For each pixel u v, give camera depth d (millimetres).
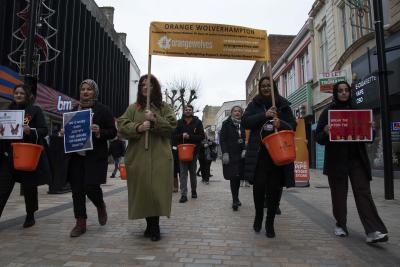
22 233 4328
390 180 7426
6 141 4355
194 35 4734
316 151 20156
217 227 4770
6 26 13297
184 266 3199
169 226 4809
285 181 4168
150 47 4625
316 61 19578
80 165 4363
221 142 6402
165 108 4391
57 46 16562
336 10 16500
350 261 3379
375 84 11844
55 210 5902
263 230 4617
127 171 4117
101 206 4645
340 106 4320
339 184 4344
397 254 3598
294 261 3371
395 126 12016
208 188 9805
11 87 13195
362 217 4000
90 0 21375
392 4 11594
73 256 3443
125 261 3312
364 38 12859
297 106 22594
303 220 5301
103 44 23844
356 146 4160
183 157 6961
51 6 15836
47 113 16031
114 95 27312
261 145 4332
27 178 4438
